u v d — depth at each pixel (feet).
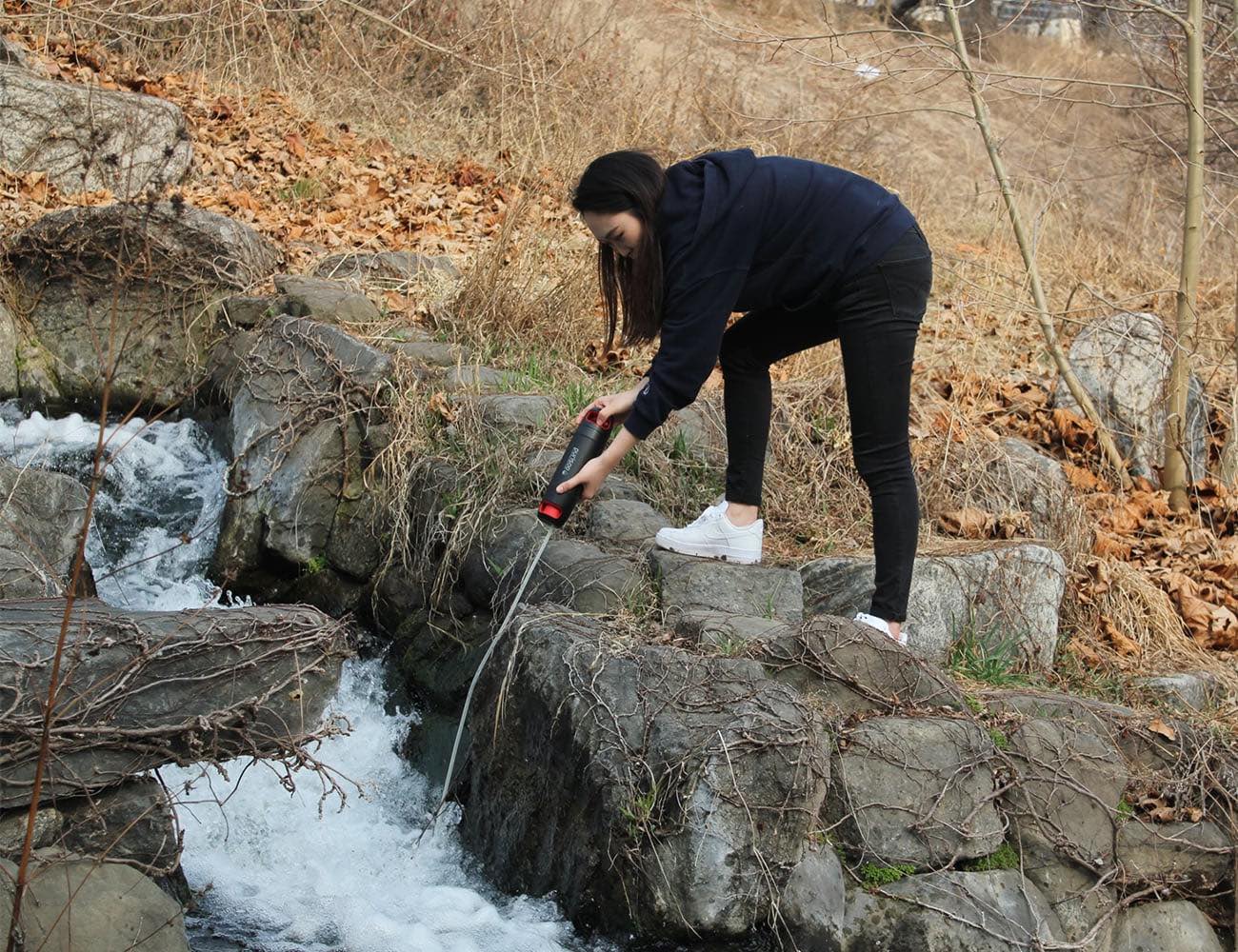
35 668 9.04
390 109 30.45
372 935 11.02
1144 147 34.09
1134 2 19.10
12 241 19.16
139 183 22.88
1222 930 12.27
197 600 16.79
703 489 15.92
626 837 10.47
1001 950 10.80
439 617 14.98
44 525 14.11
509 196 27.14
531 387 17.38
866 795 11.03
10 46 25.46
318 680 10.01
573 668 11.39
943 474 17.07
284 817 13.05
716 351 11.20
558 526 11.91
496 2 32.01
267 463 16.80
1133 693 14.44
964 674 13.91
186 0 30.78
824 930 10.47
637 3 36.88
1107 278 28.27
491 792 12.38
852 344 11.64
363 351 17.07
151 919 9.35
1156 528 18.42
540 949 10.67
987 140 19.80
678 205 10.93
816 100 33.42
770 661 11.80
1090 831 11.84
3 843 8.99
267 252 20.93
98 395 18.89
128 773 9.40
